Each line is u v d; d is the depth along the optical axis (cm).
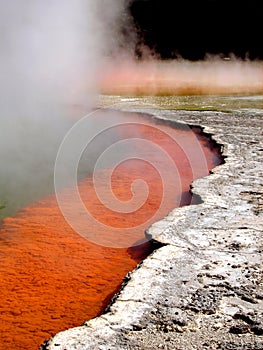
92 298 279
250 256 308
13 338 241
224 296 261
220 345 220
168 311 247
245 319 240
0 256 331
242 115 902
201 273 286
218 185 462
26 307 269
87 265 321
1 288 289
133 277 281
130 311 247
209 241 332
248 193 436
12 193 476
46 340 228
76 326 251
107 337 226
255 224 361
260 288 269
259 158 571
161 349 217
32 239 361
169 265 297
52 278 302
